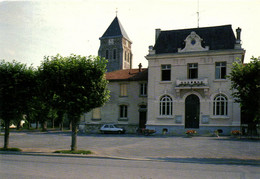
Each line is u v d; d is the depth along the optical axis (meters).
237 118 32.69
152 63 36.97
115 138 29.77
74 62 18.97
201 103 34.28
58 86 18.72
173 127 35.25
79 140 27.53
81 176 10.04
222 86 33.62
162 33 39.06
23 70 20.70
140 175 10.41
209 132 33.53
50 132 46.41
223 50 33.66
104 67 19.55
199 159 15.43
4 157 15.71
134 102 40.81
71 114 18.92
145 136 32.56
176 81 35.22
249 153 17.75
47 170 11.24
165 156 16.72
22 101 20.48
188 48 35.47
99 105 19.27
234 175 10.73
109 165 12.91
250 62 16.55
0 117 20.27
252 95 16.05
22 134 40.19
